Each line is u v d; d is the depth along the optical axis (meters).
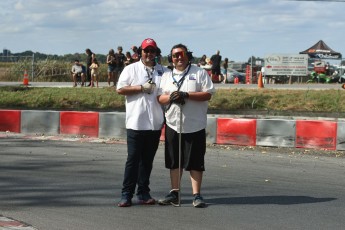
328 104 17.06
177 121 6.78
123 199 6.92
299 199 7.50
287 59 32.00
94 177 8.88
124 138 14.41
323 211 6.83
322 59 33.12
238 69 40.56
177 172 7.00
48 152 11.55
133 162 6.88
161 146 12.69
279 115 17.03
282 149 12.76
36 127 15.28
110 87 20.84
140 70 6.88
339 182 8.79
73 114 14.95
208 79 6.84
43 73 34.41
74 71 24.67
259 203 7.22
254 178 9.02
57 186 8.16
